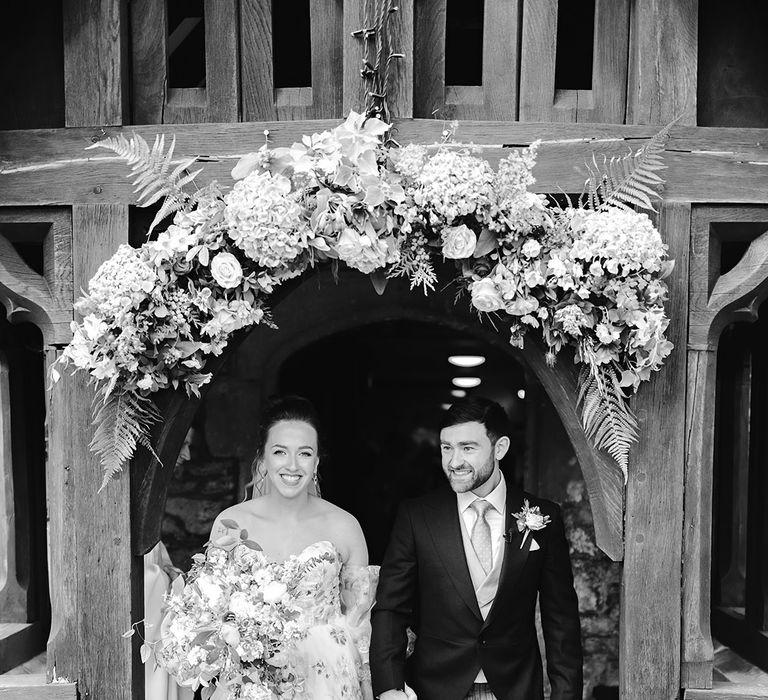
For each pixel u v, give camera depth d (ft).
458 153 7.69
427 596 8.32
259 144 8.02
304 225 7.31
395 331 15.06
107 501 7.96
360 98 7.89
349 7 7.84
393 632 8.22
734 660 9.45
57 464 8.12
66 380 8.04
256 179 7.31
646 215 7.54
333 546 8.41
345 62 7.88
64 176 8.07
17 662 9.22
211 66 8.16
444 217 7.44
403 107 7.90
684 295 7.95
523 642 8.32
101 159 8.06
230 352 7.88
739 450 10.78
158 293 7.39
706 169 7.95
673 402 7.95
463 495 8.46
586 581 11.78
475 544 8.33
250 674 7.08
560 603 8.46
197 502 11.79
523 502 8.52
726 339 10.96
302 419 8.42
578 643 8.46
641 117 7.98
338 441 14.51
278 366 12.05
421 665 8.32
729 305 8.00
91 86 8.07
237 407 11.85
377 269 7.57
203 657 6.95
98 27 8.05
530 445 12.17
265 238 7.23
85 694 7.94
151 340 7.45
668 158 7.95
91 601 7.95
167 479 8.17
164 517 11.78
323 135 7.36
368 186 7.28
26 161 8.11
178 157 8.06
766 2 8.46
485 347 17.43
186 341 7.61
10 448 9.79
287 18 11.82
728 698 7.92
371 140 7.30
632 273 7.54
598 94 8.14
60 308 8.09
